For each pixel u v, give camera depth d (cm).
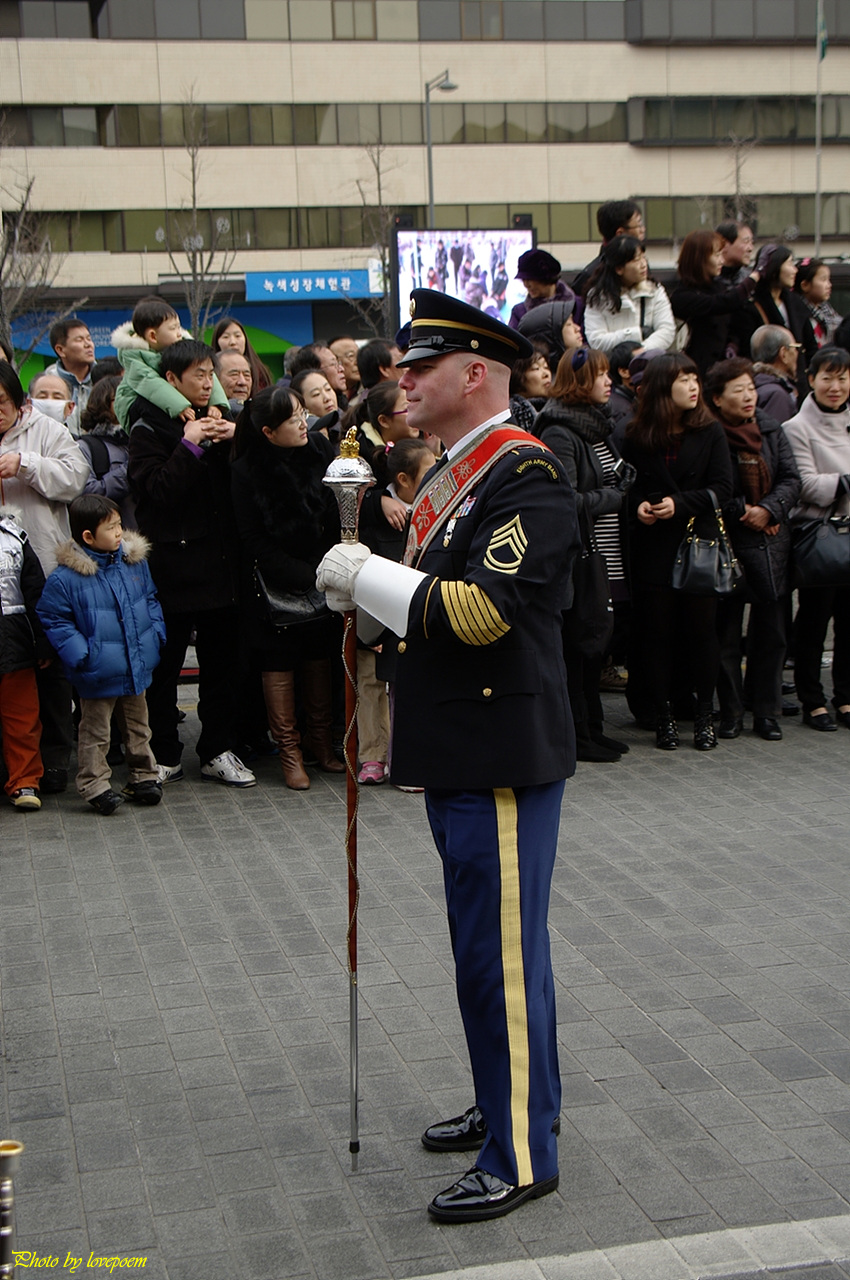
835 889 481
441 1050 368
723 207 3584
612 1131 327
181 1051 369
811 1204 297
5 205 3109
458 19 3412
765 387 744
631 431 646
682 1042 370
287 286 3331
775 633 675
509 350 298
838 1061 359
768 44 3562
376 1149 321
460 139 3456
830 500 664
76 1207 299
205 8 3275
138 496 597
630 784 609
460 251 1572
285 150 3356
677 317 827
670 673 667
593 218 3544
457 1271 274
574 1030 377
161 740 627
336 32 3356
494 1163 296
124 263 3288
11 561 569
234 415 638
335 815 574
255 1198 302
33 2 3209
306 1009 393
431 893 480
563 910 464
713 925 450
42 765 602
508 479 286
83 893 486
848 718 697
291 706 615
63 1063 363
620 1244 283
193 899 479
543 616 297
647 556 652
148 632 574
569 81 3488
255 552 589
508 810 294
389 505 592
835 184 3675
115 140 3262
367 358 677
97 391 666
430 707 294
